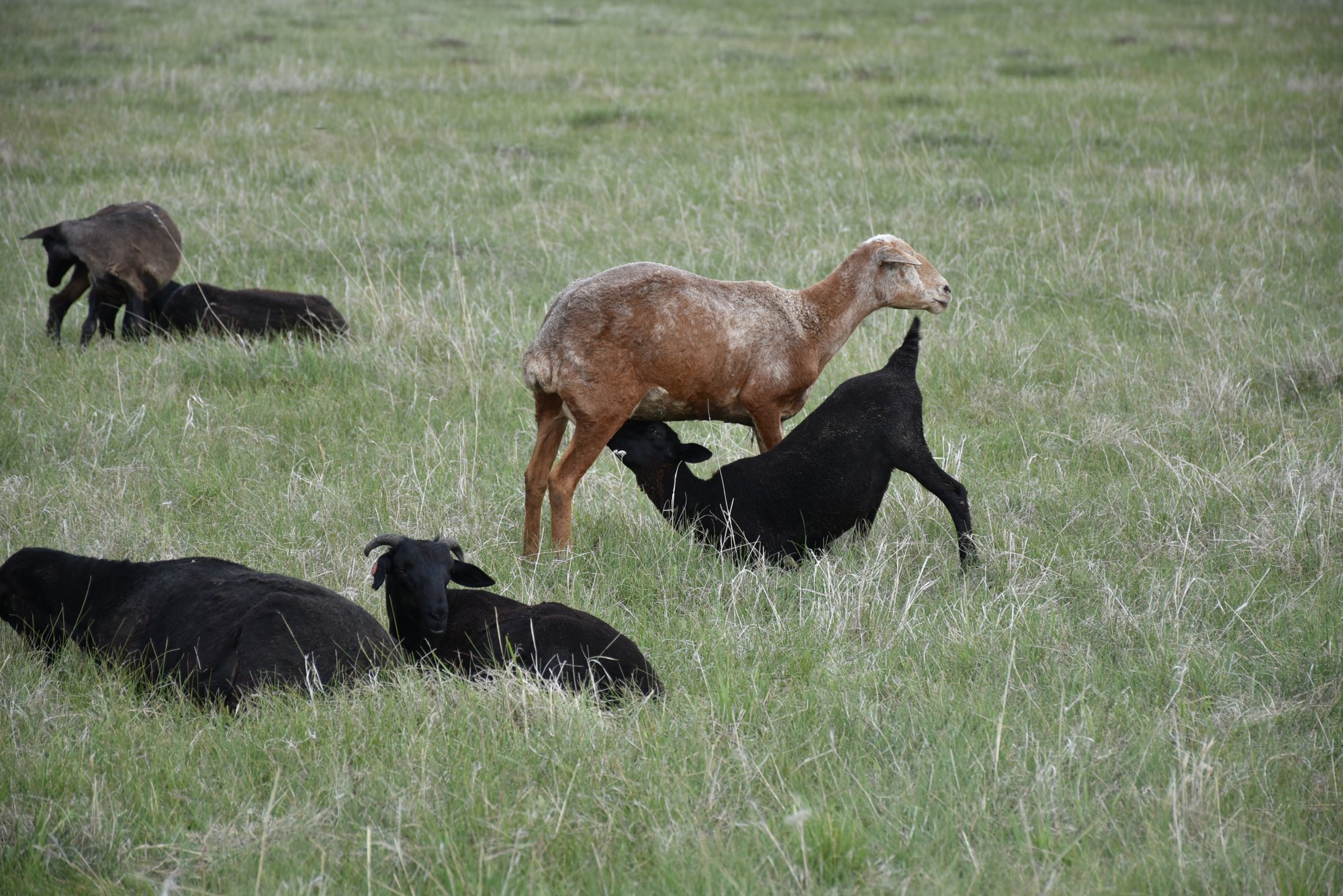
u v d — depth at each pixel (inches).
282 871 531.2
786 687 714.2
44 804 577.6
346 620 693.9
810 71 3159.5
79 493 958.4
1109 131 2399.1
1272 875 516.7
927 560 881.5
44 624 759.1
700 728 637.9
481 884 513.3
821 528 904.9
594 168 2121.1
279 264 1684.3
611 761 608.1
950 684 708.7
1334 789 593.0
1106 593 811.4
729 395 969.5
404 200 1961.1
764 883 522.0
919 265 1016.9
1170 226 1777.8
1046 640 759.1
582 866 538.0
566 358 899.4
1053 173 2098.9
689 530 925.2
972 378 1273.4
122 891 522.6
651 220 1867.6
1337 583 815.1
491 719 646.5
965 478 1030.4
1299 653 727.1
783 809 572.7
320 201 1948.8
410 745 621.3
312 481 1001.5
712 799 575.8
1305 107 2534.5
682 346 922.7
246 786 598.5
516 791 590.6
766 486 906.7
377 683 670.5
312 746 620.7
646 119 2581.2
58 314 1381.6
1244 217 1792.6
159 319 1417.3
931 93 2824.8
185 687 688.4
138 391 1202.0
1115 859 539.2
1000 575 871.7
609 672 687.1
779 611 823.7
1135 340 1371.8
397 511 951.0
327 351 1332.4
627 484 1026.1
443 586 738.2
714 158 2230.6
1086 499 981.8
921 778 597.3
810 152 2277.3
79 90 2721.5
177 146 2263.8
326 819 570.3
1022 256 1670.8
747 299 968.3
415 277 1628.9
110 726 651.5
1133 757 617.3
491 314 1449.3
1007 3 4389.8
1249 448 1061.1
